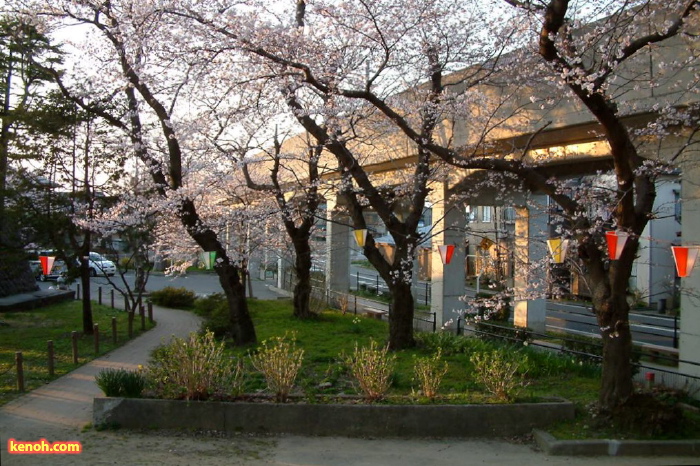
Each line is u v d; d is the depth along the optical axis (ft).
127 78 35.37
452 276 50.42
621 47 25.23
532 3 25.35
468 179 44.55
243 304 40.32
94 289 92.22
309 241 63.21
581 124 34.12
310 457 20.77
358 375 25.45
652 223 76.69
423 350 36.37
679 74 29.43
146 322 56.59
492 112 35.17
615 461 21.17
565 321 63.21
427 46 35.29
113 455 20.20
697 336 31.45
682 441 22.20
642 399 23.89
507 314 56.03
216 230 40.50
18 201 42.93
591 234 25.35
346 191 38.17
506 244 51.70
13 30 46.03
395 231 36.37
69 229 44.73
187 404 23.36
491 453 21.68
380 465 20.17
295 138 56.90
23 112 42.78
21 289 69.10
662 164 26.14
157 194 40.91
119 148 42.22
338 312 60.54
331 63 31.50
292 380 25.02
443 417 23.52
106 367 35.06
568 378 31.09
